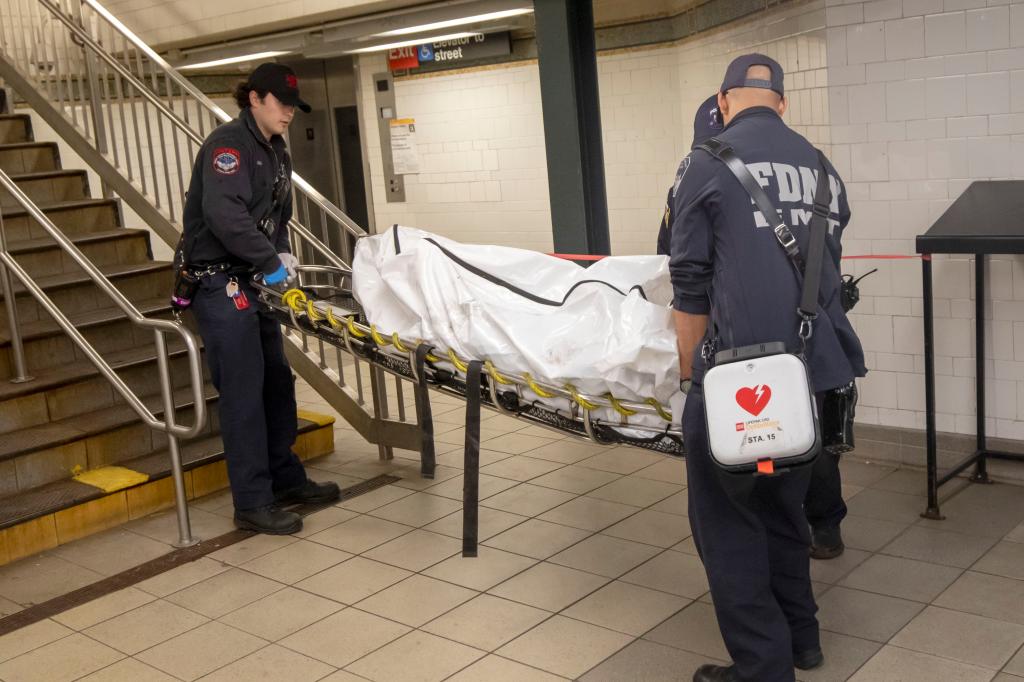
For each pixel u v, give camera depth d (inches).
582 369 111.0
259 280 158.7
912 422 173.6
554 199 212.2
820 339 97.8
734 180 95.9
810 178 99.3
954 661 111.0
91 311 208.7
